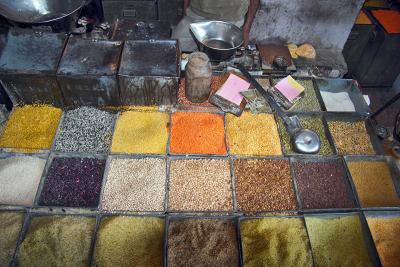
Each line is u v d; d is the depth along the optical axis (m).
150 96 3.24
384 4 5.11
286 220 2.75
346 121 3.54
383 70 5.06
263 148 3.17
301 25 4.31
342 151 3.29
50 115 3.22
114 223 2.65
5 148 2.95
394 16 4.81
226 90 3.43
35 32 3.18
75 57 3.07
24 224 2.58
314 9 4.11
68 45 3.16
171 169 2.99
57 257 2.49
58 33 3.24
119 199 2.78
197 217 2.73
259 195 2.91
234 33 3.86
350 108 3.70
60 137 3.07
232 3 4.01
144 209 2.75
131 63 3.07
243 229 2.71
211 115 3.35
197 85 3.20
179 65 3.21
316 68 4.12
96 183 2.87
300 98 3.56
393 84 5.30
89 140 3.08
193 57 3.19
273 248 2.60
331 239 2.74
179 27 4.27
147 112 3.30
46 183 2.82
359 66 5.16
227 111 3.36
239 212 2.77
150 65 3.08
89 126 3.17
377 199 3.00
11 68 2.92
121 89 3.12
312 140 3.13
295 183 2.94
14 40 3.12
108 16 4.50
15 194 2.77
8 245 2.52
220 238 2.65
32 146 3.00
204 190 2.90
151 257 2.52
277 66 3.88
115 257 2.51
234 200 2.82
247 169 3.05
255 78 3.77
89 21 3.83
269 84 3.74
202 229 2.69
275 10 4.11
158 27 3.84
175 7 4.71
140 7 4.41
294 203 2.88
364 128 3.50
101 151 3.04
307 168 3.12
